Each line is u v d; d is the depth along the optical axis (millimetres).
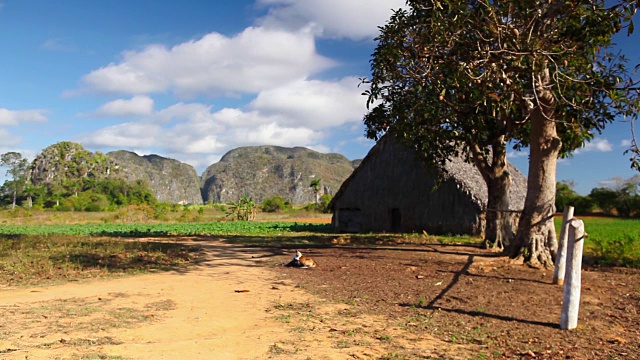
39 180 138250
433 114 15617
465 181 26344
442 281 10508
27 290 9148
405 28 14273
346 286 10008
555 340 6301
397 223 30484
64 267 11719
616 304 8469
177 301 8398
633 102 11062
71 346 5512
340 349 5754
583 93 12680
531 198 12969
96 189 127625
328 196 80938
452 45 12258
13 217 59094
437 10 11969
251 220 56969
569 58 12383
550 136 12836
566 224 10094
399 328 6797
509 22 11344
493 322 7184
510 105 12547
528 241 12797
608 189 51375
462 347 5949
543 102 12531
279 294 9180
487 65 11320
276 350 5641
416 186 28391
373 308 8047
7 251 14000
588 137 12055
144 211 55031
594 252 15828
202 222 52344
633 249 14742
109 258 13438
